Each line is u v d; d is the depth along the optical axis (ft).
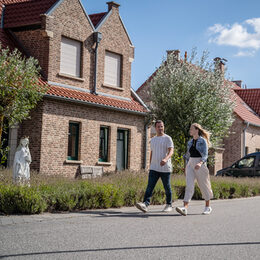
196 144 33.88
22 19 65.41
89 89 69.51
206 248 20.33
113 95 74.02
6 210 30.83
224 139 114.62
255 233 25.16
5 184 34.30
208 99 74.18
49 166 60.18
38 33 63.67
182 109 74.90
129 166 75.46
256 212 36.68
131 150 75.87
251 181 63.87
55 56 63.62
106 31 72.90
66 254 18.13
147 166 79.15
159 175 34.68
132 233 23.93
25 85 45.27
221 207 40.73
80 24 67.87
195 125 34.27
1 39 63.31
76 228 25.20
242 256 18.85
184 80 75.97
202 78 76.48
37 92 47.37
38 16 64.49
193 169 34.09
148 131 79.61
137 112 75.36
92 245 20.20
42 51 63.16
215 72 78.02
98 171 68.03
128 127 75.25
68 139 64.54
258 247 20.97
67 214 31.65
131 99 78.48
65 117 62.85
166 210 35.12
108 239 21.86
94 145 68.08
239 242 22.13
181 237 23.07
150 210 36.04
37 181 36.94
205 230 25.71
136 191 39.75
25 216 29.81
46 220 28.45
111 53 74.74
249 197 58.29
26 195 31.30
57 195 33.68
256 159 81.25
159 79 78.69
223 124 75.46
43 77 62.34
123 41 76.64
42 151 59.11
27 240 20.98
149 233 24.08
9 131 59.82
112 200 37.19
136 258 17.83
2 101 45.14
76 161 64.23
